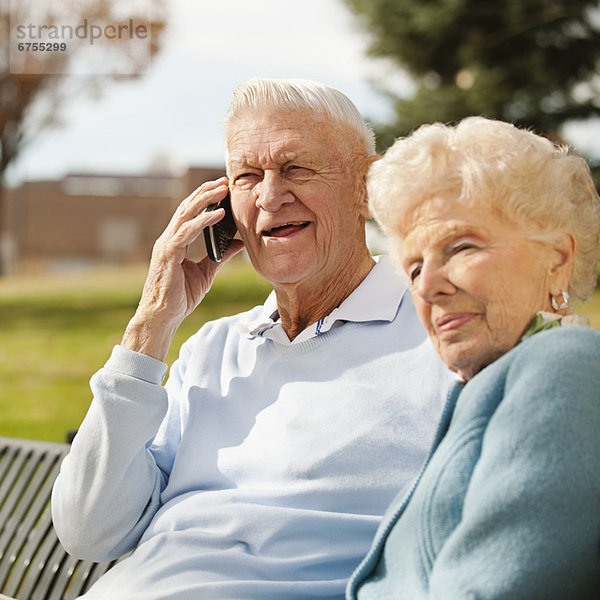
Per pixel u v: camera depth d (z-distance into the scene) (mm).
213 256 2121
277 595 1737
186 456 2031
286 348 2016
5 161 15562
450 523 1366
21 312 13586
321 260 2035
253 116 2043
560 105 13898
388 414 1835
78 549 1993
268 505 1865
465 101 13273
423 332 1926
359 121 2084
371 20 14047
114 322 12578
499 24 14023
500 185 1412
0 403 7875
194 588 1753
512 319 1428
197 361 2131
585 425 1259
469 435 1369
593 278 1524
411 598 1412
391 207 1517
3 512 2725
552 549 1233
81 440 1944
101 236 27391
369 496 1803
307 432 1870
